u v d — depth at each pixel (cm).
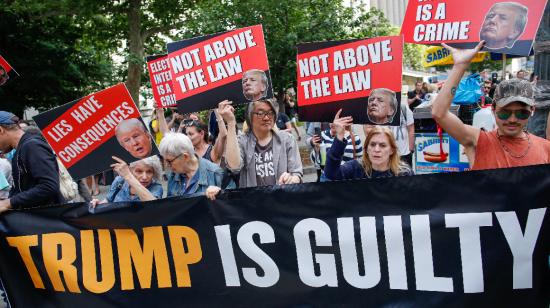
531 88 306
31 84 1823
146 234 365
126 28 2206
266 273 344
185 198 356
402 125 713
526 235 297
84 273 379
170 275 363
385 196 317
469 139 331
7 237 393
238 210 346
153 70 620
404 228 315
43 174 393
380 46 358
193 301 359
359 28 1342
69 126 368
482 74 1430
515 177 296
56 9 1777
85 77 2044
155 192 409
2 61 705
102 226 374
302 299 338
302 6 1187
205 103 422
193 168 399
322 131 746
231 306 353
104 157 371
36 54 1822
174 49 425
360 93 366
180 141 388
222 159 471
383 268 321
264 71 412
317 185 329
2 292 456
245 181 436
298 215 334
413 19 374
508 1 344
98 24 2158
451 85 328
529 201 294
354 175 370
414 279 315
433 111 331
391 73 357
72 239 380
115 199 427
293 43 1143
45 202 405
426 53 1096
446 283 309
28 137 405
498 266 301
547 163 293
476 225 303
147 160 410
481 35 352
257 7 1148
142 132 369
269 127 429
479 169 310
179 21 2058
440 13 364
